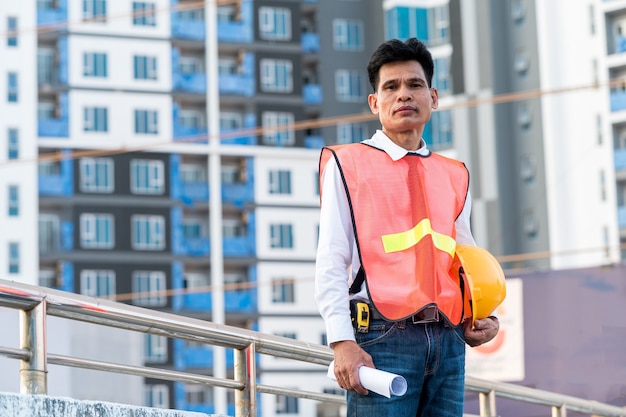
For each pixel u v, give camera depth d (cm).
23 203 8700
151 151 8950
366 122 9381
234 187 9081
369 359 541
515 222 8238
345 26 9400
